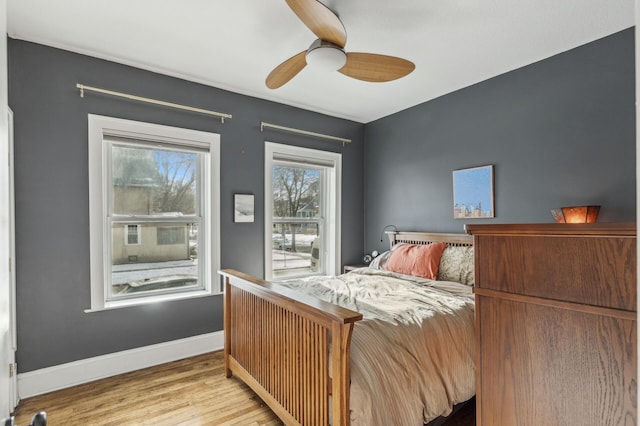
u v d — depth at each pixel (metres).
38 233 2.45
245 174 3.44
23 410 2.19
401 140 3.93
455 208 3.34
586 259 0.78
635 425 0.70
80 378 2.55
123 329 2.77
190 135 3.12
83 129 2.62
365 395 1.50
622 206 2.29
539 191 2.73
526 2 2.02
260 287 2.07
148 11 2.11
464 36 2.38
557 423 0.82
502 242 0.94
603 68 2.39
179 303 3.03
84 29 2.30
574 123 2.53
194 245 3.25
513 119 2.90
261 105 3.56
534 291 0.86
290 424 1.82
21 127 2.39
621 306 0.72
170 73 2.97
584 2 2.01
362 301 2.25
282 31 2.34
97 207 2.66
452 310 2.09
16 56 2.38
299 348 1.76
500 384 0.93
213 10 2.10
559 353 0.82
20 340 2.37
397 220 3.97
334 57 1.98
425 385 1.71
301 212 4.03
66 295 2.54
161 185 3.08
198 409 2.18
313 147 3.96
